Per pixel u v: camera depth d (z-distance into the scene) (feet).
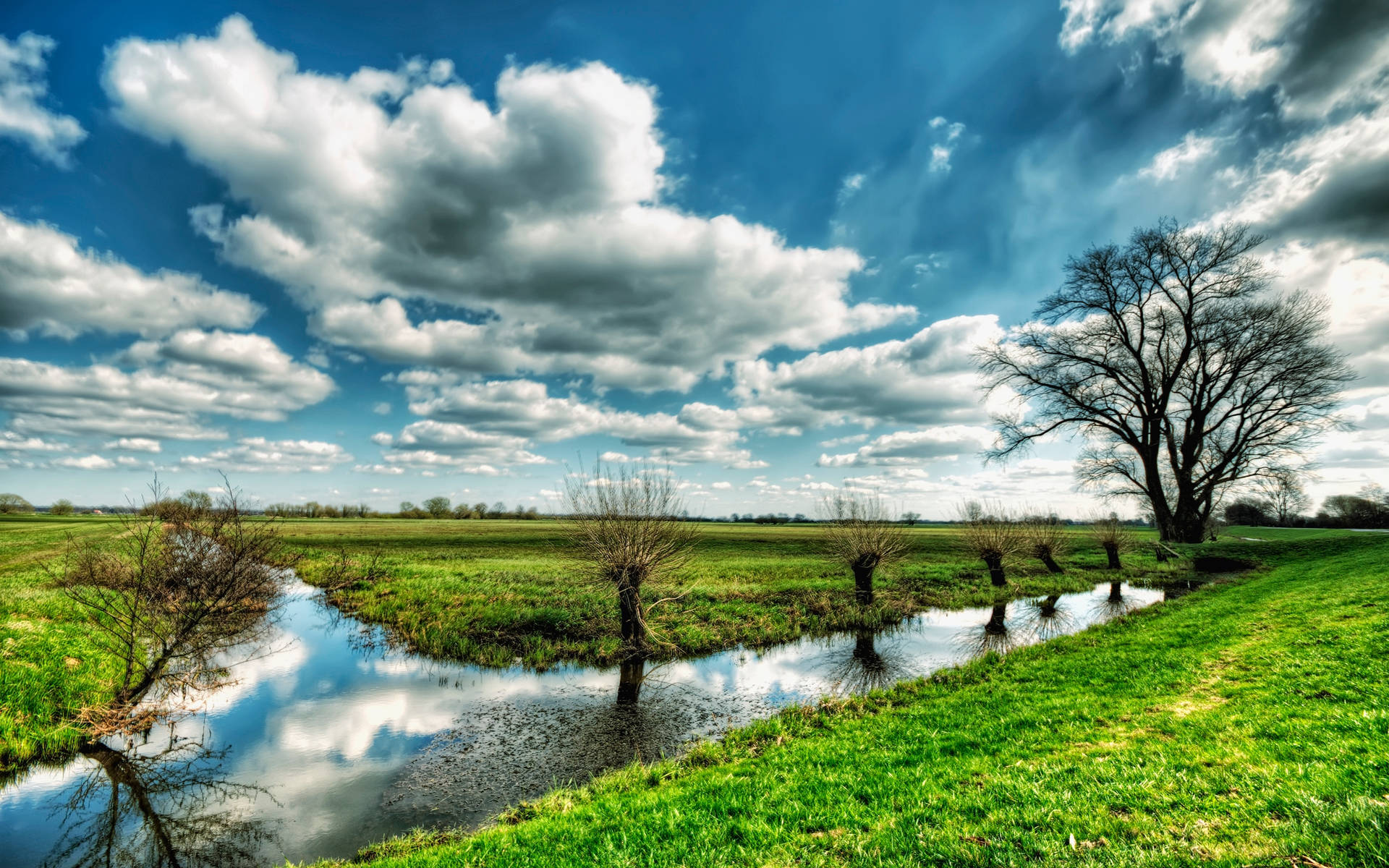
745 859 19.45
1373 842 14.53
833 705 41.86
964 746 29.37
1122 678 38.29
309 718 43.42
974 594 93.81
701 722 41.86
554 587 92.12
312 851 26.53
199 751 37.52
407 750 37.58
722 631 67.05
